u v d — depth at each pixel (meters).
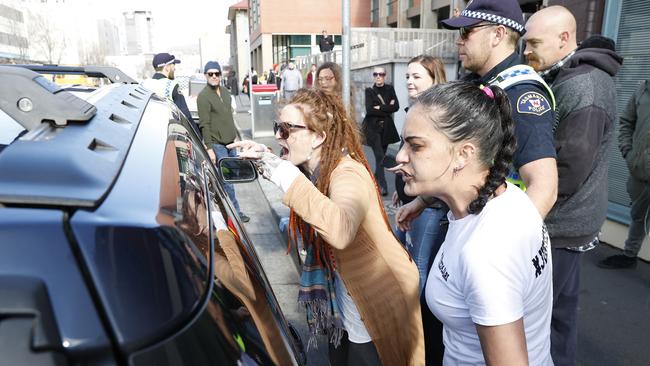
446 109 1.10
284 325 1.26
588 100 1.97
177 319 0.65
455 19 2.03
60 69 2.41
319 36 33.06
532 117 1.74
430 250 2.61
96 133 0.95
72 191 0.69
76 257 0.60
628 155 3.50
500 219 1.08
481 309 1.03
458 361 1.22
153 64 5.73
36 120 0.93
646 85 3.34
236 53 47.75
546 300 1.17
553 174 1.71
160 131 1.27
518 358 1.00
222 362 0.70
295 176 1.49
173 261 0.69
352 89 4.54
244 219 5.14
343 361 1.97
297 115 1.70
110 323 0.59
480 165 1.12
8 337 0.55
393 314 1.76
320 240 1.75
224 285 0.86
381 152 5.64
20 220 0.62
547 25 2.29
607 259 3.74
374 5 23.77
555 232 2.09
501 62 1.99
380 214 1.71
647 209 3.42
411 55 9.44
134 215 0.69
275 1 32.09
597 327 2.94
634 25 3.97
